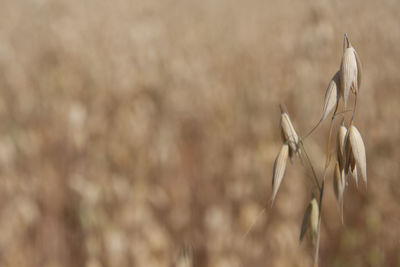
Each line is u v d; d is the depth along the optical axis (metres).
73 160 10.25
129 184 8.69
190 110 13.39
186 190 9.59
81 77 15.46
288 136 3.28
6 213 7.91
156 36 16.47
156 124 12.15
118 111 12.51
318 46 10.06
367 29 13.04
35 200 9.02
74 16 23.06
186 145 12.24
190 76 14.64
